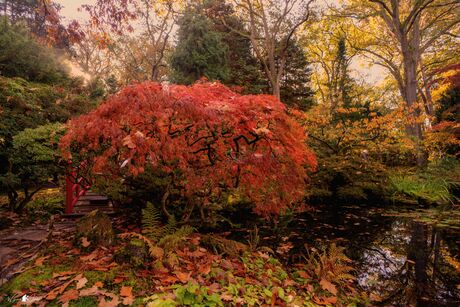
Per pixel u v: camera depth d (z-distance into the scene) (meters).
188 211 5.32
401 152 13.68
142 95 3.56
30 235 4.58
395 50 25.23
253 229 6.07
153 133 3.81
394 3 16.84
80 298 2.61
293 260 4.71
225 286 3.19
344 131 11.28
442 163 12.17
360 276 4.38
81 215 5.90
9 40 10.42
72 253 3.62
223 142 4.46
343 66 23.11
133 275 3.09
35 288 2.76
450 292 3.95
